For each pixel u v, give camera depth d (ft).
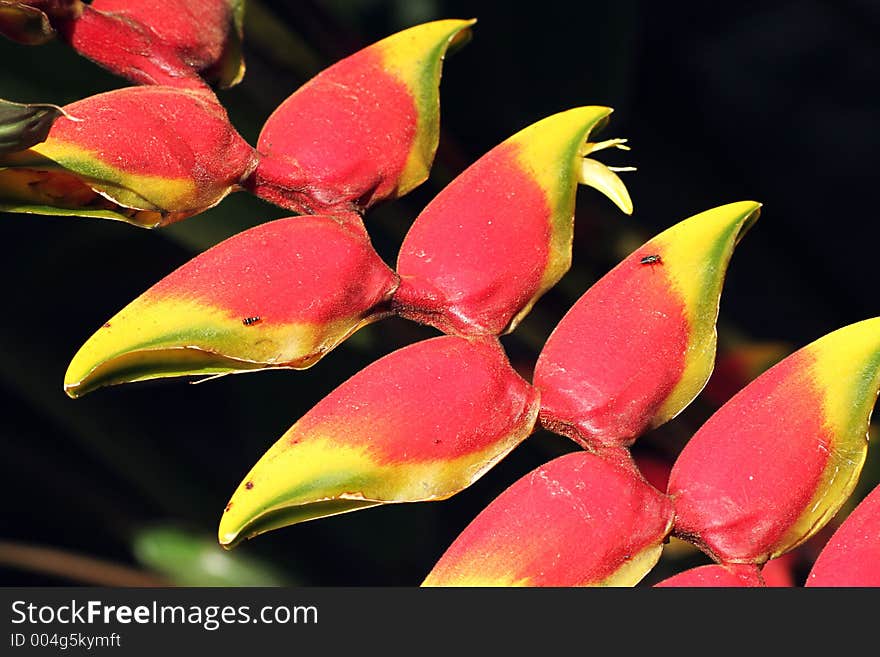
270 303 2.44
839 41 6.19
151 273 3.71
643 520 2.46
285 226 2.48
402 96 2.59
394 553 3.75
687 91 5.35
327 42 3.46
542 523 2.44
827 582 2.50
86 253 3.65
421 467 2.43
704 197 4.98
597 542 2.44
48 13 2.59
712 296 2.52
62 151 2.41
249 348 2.43
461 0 3.72
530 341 3.52
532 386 2.51
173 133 2.47
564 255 2.55
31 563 3.64
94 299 3.67
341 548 3.77
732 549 2.50
